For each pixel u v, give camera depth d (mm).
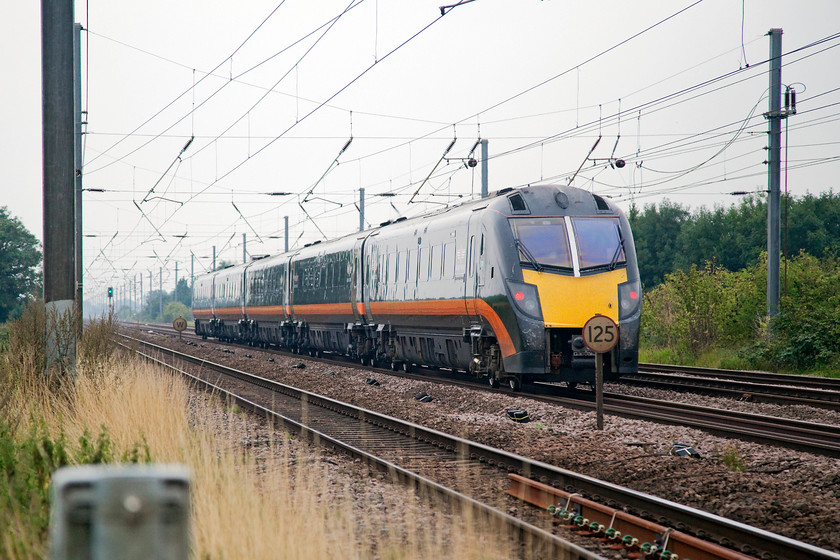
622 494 20641
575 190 49188
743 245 153750
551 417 38219
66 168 35156
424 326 60000
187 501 5520
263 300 110875
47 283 35188
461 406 44281
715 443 29750
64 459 19375
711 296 77250
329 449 30391
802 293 70438
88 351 41438
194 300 170500
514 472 25703
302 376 65188
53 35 34906
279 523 15188
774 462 26031
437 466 27125
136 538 5227
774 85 64250
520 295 45812
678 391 49094
